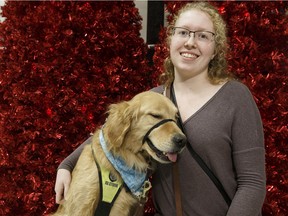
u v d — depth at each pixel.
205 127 1.78
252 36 2.52
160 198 1.95
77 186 1.93
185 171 1.82
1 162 2.66
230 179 1.79
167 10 2.73
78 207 1.91
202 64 1.89
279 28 2.50
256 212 1.69
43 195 2.67
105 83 2.73
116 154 1.91
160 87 2.17
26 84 2.64
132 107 1.95
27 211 2.79
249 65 2.47
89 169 1.94
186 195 1.83
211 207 1.80
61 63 2.60
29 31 2.65
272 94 2.49
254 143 1.74
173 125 1.84
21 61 2.63
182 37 1.91
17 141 2.67
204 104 1.85
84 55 2.65
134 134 1.93
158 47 2.72
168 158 1.83
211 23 1.92
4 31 2.76
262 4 2.48
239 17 2.46
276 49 2.53
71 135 2.70
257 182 1.71
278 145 2.54
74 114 2.66
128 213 1.97
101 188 1.89
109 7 2.75
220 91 1.85
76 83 2.66
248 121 1.75
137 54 2.87
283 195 2.51
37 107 2.65
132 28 2.86
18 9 2.76
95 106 2.68
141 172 1.96
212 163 1.78
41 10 2.62
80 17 2.61
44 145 2.67
